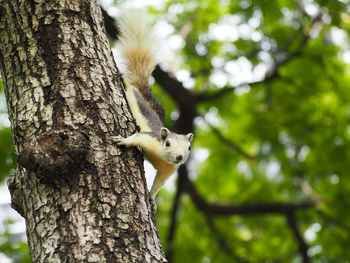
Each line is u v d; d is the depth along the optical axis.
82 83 5.13
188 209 16.80
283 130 15.48
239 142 15.84
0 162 11.05
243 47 14.91
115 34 11.28
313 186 15.27
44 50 5.20
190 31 14.55
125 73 8.66
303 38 14.43
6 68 5.27
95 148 4.81
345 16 13.67
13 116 5.06
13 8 5.41
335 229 14.62
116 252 4.27
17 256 10.48
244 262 15.06
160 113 8.78
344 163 14.41
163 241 15.99
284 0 13.38
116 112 5.20
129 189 4.73
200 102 14.19
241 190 16.58
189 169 14.38
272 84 15.33
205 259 15.39
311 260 14.92
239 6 13.52
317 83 15.04
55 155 4.48
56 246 4.31
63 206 4.47
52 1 5.43
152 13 13.93
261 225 16.70
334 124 14.85
